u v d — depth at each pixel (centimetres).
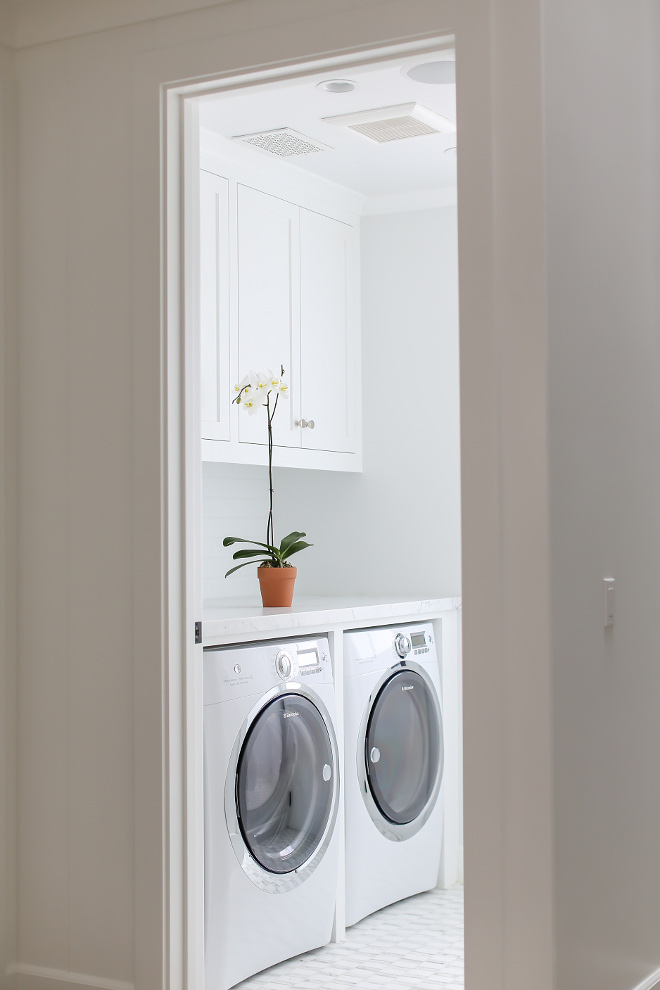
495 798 235
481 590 238
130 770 282
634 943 274
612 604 263
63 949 290
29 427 301
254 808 315
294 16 266
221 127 351
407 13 252
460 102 244
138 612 281
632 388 284
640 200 295
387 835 371
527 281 236
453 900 389
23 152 304
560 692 235
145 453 282
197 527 291
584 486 251
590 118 262
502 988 232
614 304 273
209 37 277
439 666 410
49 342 298
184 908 280
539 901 230
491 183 240
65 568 294
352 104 332
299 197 408
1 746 295
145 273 283
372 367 441
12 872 297
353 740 358
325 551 448
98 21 292
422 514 429
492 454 238
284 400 399
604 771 257
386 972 320
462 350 241
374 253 441
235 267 376
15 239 304
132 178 286
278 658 327
